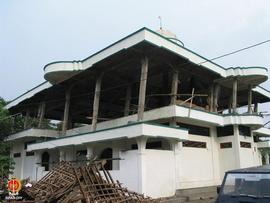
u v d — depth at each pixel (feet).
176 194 65.62
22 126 124.98
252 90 105.91
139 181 59.72
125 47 67.56
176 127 66.64
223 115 86.53
